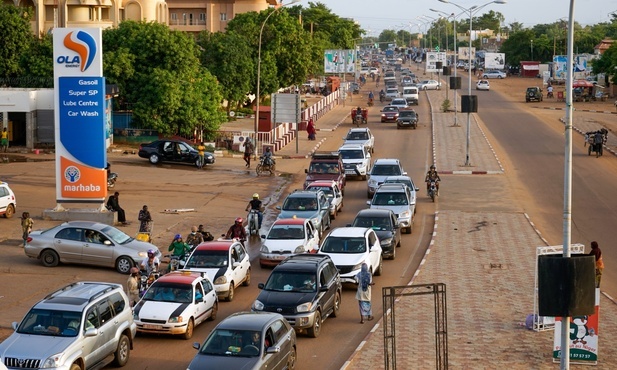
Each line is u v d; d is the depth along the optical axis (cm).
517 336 2198
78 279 2795
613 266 3122
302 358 2078
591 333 1989
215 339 1842
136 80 6062
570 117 1753
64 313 1873
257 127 6562
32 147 5619
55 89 3631
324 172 4544
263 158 5259
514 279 2838
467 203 4406
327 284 2386
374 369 1930
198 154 5412
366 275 2400
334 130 7769
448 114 8806
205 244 2747
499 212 4153
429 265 3056
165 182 4841
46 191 4328
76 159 3669
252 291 2767
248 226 3691
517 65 18312
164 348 2148
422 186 4912
